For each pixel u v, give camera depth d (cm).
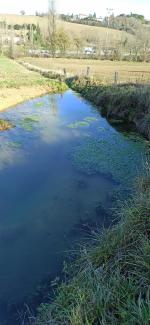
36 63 4738
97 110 1997
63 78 3183
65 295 527
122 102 1781
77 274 573
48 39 6144
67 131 1557
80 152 1271
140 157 1216
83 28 8038
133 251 557
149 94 1623
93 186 995
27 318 530
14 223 800
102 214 834
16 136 1462
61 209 864
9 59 5244
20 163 1165
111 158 1208
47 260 664
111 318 432
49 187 988
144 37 6425
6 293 585
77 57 5712
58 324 462
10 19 9800
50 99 2367
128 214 659
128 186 985
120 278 496
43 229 773
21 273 630
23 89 2491
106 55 5628
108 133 1520
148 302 420
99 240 637
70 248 696
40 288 592
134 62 5097
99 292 469
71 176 1065
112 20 9612
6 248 704
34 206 880
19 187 986
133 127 1608
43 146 1345
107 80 2520
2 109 1945
